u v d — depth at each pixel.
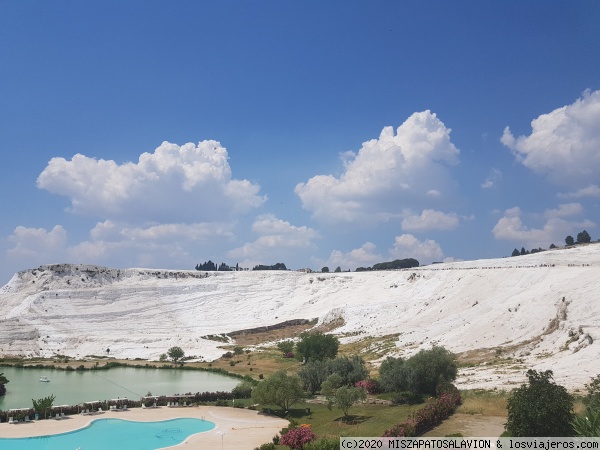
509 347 89.44
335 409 71.38
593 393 48.19
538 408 39.19
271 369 110.81
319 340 106.62
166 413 72.69
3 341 144.50
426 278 162.75
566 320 89.38
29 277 190.62
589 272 109.19
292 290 198.50
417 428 49.31
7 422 66.19
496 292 124.31
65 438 59.81
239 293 195.62
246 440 57.69
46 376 109.12
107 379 105.25
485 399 59.47
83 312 168.38
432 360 70.81
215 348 141.25
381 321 138.50
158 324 170.00
